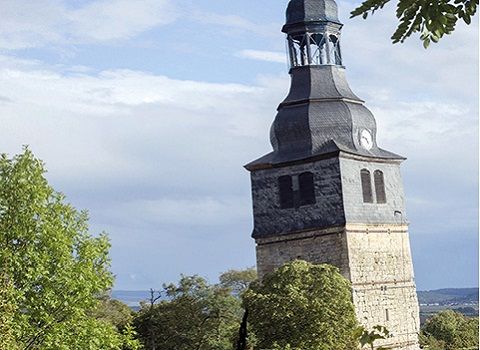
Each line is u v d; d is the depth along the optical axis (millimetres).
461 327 96625
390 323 70125
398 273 71750
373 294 69250
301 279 61594
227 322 78625
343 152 69062
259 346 60625
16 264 37750
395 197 73250
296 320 60125
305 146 71875
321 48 74000
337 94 72875
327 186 69688
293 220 70688
